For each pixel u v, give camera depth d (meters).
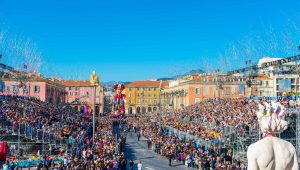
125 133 84.75
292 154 6.68
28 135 43.12
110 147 47.88
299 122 37.53
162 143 59.47
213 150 44.84
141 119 121.81
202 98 134.00
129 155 57.50
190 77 147.00
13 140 42.34
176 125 71.38
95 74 50.44
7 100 65.62
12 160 35.97
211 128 55.19
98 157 38.56
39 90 129.75
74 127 62.38
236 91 120.19
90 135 63.97
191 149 49.88
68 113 88.19
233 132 45.72
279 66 57.16
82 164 33.53
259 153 6.62
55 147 43.94
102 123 94.56
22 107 62.00
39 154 40.72
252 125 45.00
